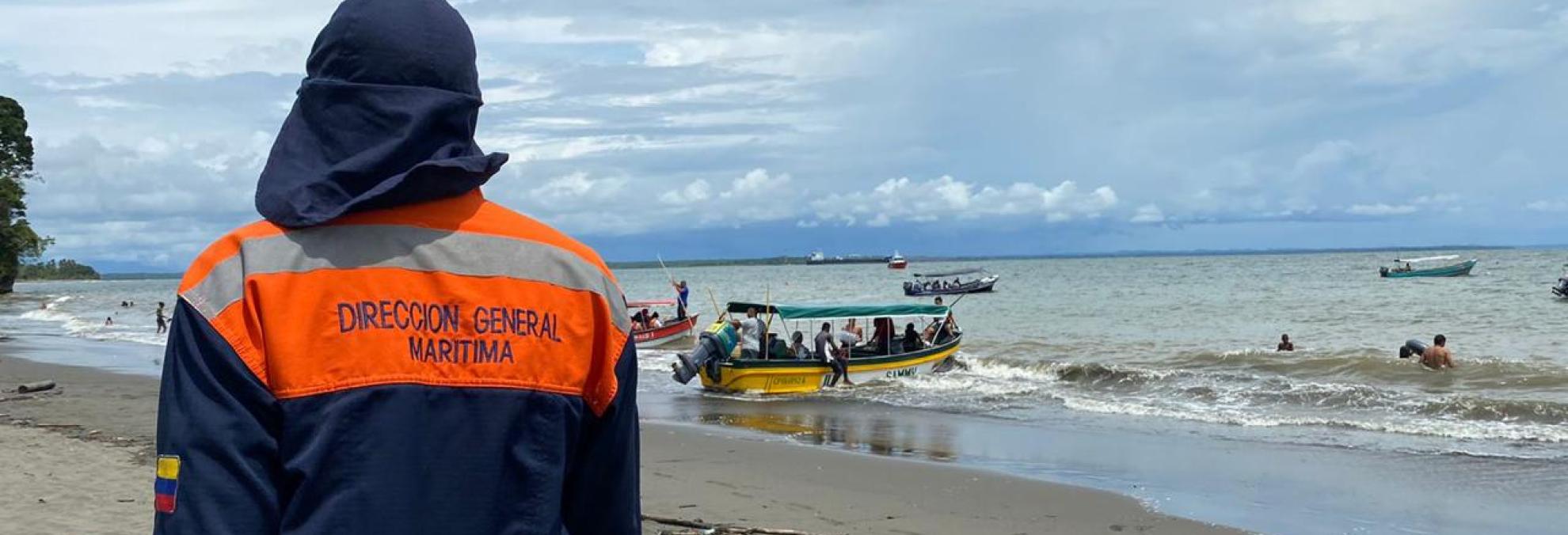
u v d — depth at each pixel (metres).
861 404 18.80
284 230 1.72
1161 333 37.06
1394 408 16.64
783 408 18.31
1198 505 10.05
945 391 20.50
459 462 1.73
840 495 10.26
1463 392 19.27
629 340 1.93
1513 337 32.38
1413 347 22.72
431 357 1.73
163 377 1.70
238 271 1.69
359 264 1.72
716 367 20.56
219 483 1.62
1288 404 17.56
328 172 1.72
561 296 1.85
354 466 1.67
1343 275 84.75
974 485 10.82
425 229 1.77
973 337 35.69
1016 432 15.05
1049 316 46.81
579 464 1.91
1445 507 10.04
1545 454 12.70
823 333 21.36
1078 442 13.99
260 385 1.66
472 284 1.78
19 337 37.50
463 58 1.84
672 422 16.69
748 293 85.00
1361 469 11.88
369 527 1.66
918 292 69.25
